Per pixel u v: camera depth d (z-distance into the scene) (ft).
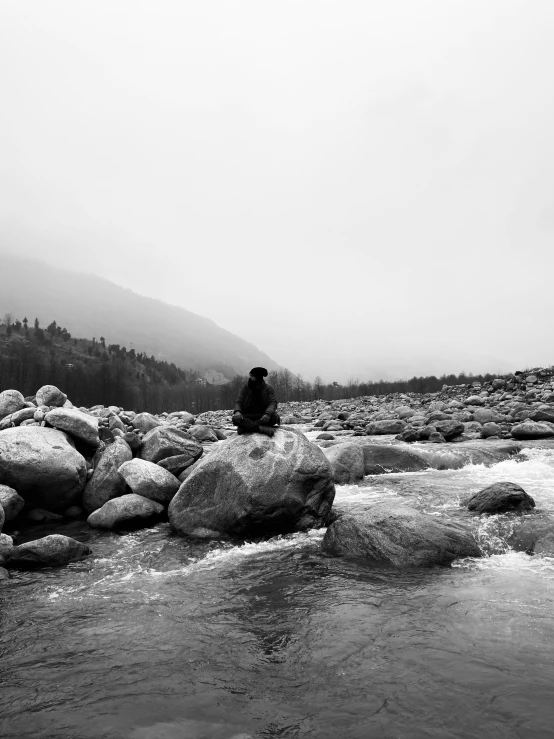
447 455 54.39
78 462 38.83
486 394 137.08
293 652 16.35
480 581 22.04
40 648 17.26
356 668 15.11
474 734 11.77
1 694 14.29
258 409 36.94
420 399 169.89
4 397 55.98
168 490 38.34
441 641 16.56
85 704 13.65
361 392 464.24
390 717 12.57
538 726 11.96
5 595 22.59
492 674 14.38
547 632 16.92
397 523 26.55
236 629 18.34
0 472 36.22
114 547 30.48
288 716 12.80
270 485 31.91
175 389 548.31
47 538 27.68
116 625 19.04
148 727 12.47
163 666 15.72
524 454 57.21
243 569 25.57
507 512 32.12
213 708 13.28
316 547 28.81
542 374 135.95
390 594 20.99
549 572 23.02
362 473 48.32
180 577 24.68
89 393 459.32
